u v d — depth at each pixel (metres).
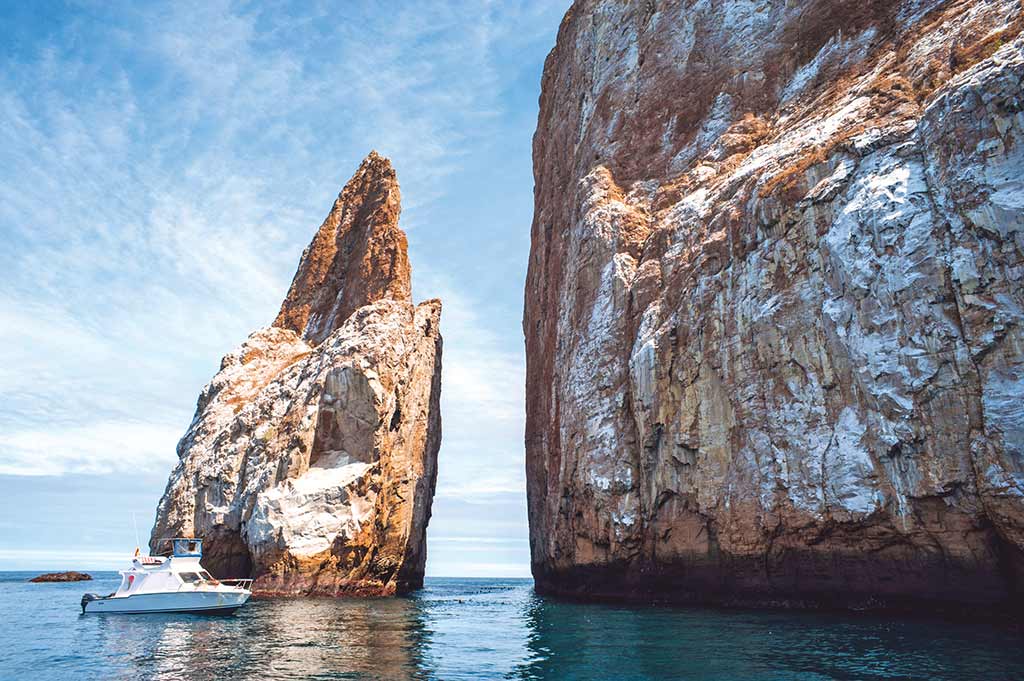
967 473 24.27
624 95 56.31
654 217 46.34
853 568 28.09
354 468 49.47
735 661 18.98
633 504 38.41
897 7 39.12
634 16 59.16
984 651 19.06
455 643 24.83
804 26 45.28
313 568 45.91
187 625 30.59
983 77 25.78
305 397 53.53
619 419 40.56
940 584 25.22
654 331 39.38
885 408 26.77
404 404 53.62
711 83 49.88
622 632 25.66
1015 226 23.88
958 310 25.30
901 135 29.84
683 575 35.59
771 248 33.75
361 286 67.19
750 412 32.97
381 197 73.88
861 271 28.38
